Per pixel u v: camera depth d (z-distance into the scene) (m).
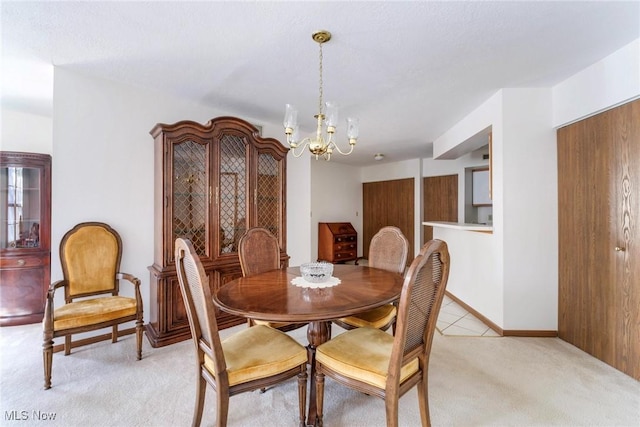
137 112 2.70
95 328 2.07
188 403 1.73
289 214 3.83
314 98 2.92
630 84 1.98
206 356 1.44
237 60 2.19
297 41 1.94
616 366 2.11
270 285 1.80
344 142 4.73
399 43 1.95
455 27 1.78
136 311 2.23
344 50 2.04
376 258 2.52
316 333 1.71
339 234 6.21
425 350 1.42
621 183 2.09
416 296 1.28
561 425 1.56
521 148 2.68
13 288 2.83
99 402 1.73
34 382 1.92
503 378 2.00
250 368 1.37
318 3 1.57
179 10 1.63
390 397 1.27
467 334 2.74
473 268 3.28
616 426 1.56
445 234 4.17
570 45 1.99
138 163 2.71
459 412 1.66
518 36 1.88
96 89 2.48
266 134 3.66
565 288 2.58
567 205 2.56
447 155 4.34
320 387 1.52
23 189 2.88
